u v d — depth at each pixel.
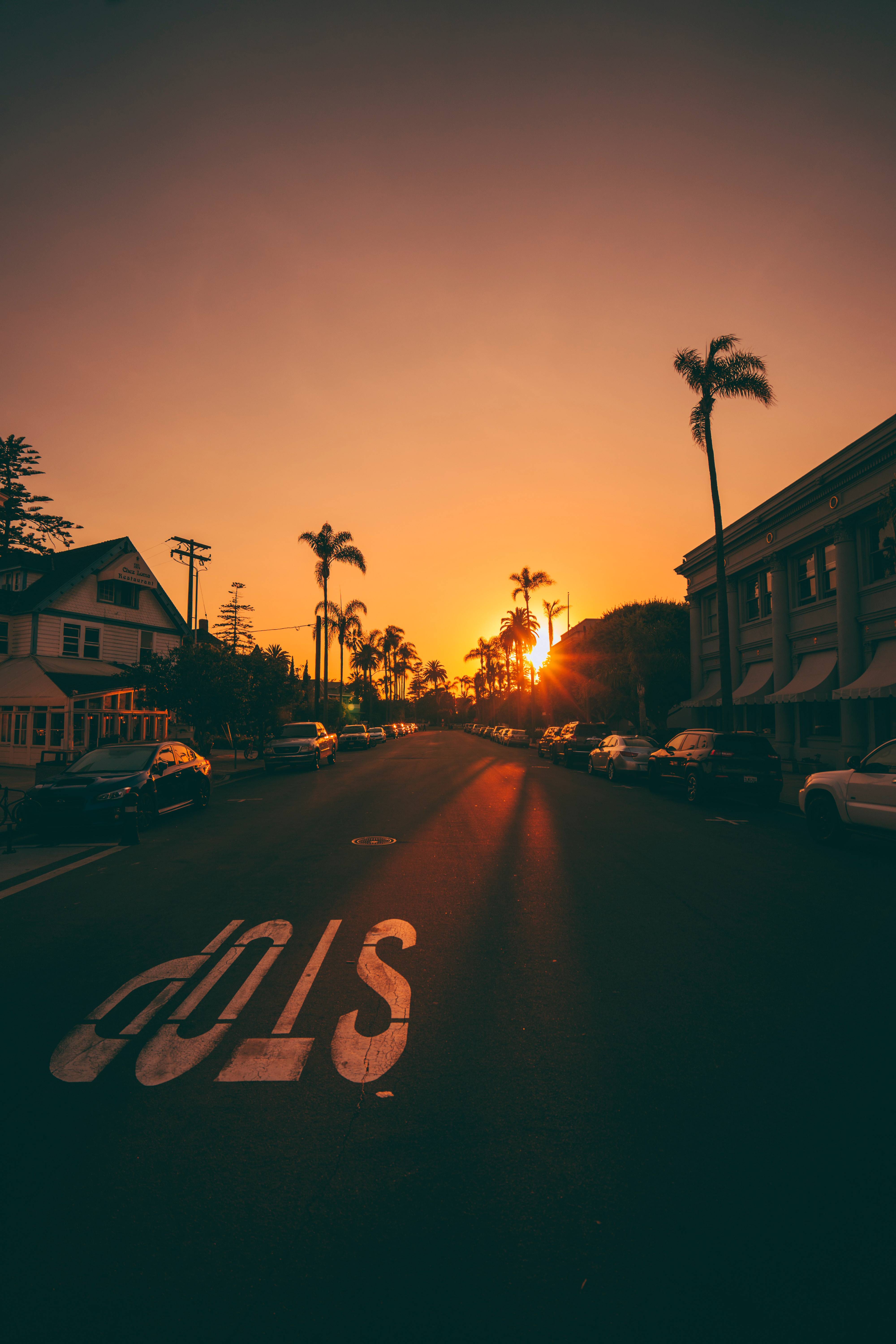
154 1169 2.97
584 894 7.53
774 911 6.87
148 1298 2.31
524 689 76.00
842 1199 2.76
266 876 8.47
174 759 13.84
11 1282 2.39
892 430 19.50
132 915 6.88
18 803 11.60
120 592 31.89
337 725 60.06
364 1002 4.72
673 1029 4.31
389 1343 2.13
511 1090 3.60
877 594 20.86
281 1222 2.65
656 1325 2.19
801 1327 2.18
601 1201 2.75
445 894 7.56
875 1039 4.16
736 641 30.50
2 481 42.94
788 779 20.80
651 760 18.36
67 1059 3.96
